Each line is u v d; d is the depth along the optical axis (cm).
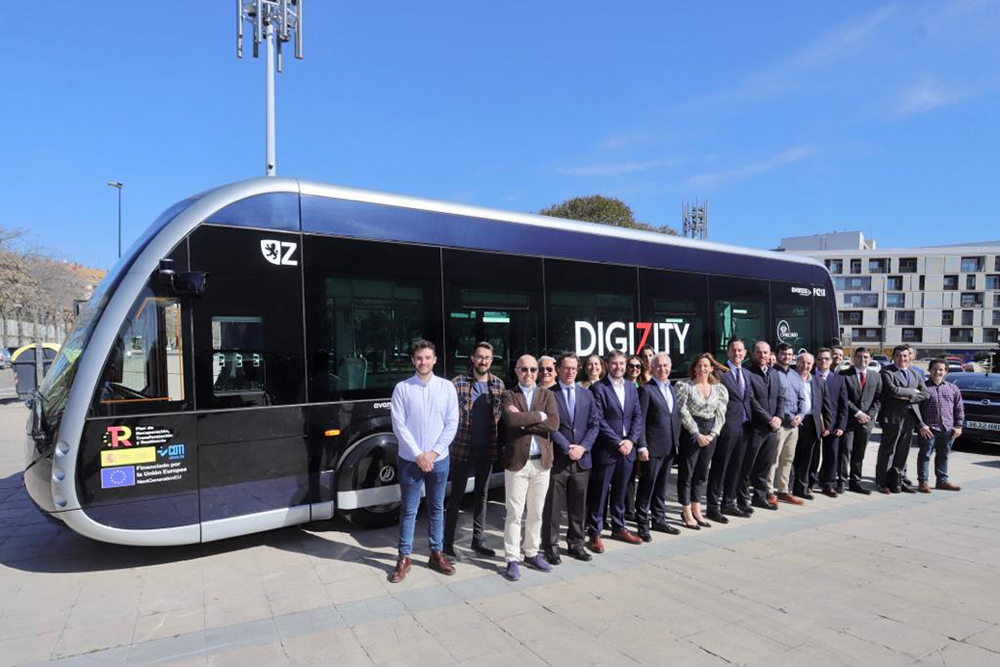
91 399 413
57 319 4909
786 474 675
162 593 407
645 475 534
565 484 476
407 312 551
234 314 463
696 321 802
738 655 327
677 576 444
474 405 469
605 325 703
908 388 718
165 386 436
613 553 496
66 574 440
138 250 452
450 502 468
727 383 601
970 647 338
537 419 434
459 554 489
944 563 476
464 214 599
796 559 484
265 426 471
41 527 550
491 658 321
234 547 499
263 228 480
